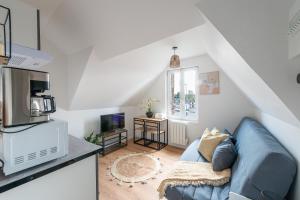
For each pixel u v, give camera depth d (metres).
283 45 0.96
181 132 3.73
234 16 1.08
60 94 2.90
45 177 1.01
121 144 4.07
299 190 1.10
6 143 0.85
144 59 2.94
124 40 1.96
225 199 1.33
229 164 1.80
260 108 2.25
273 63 0.99
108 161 3.10
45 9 1.87
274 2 0.97
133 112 4.74
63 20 2.04
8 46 1.05
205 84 3.40
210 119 3.38
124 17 1.65
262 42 1.01
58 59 2.78
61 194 1.10
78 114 3.46
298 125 1.11
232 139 2.29
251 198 1.20
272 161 1.15
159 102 4.20
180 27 1.54
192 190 1.51
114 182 2.39
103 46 2.21
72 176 1.16
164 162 3.05
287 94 0.97
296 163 1.18
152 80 4.10
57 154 1.09
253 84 1.44
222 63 2.25
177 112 4.00
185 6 1.32
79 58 2.62
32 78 1.00
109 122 3.78
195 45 2.62
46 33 2.46
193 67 3.61
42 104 1.04
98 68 2.67
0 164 0.91
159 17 1.53
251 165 1.29
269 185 1.15
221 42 1.36
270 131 1.92
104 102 3.77
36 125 0.98
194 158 2.23
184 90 3.85
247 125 2.25
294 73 0.95
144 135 4.13
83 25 1.99
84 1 1.64
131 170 2.74
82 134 3.56
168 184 1.61
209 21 1.18
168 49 2.73
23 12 1.16
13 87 0.91
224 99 3.20
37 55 1.17
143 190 2.21
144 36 1.79
